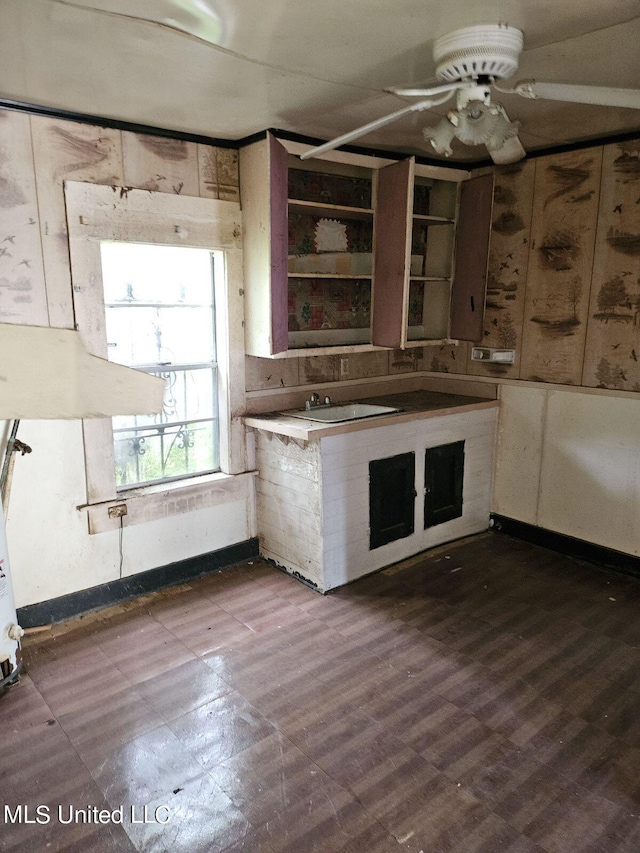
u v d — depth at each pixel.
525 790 1.86
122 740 2.10
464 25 1.79
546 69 2.21
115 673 2.47
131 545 3.04
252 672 2.48
